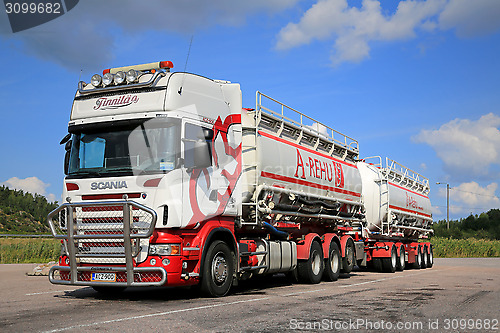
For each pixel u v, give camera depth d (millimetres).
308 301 9977
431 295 11336
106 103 10359
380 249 21953
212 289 10484
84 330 6680
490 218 91375
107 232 9719
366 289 12820
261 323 7312
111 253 9711
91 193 9914
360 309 8914
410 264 26781
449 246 51875
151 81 10102
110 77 10438
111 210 9695
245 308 8844
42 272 16797
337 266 16375
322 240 15766
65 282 10023
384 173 23469
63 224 10211
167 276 9367
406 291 12281
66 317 7785
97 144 10141
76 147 10336
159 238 9477
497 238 83938
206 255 10367
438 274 20031
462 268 25844
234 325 7125
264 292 11938
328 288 13133
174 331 6645
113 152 9953
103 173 9844
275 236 13719
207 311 8453
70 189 10141
